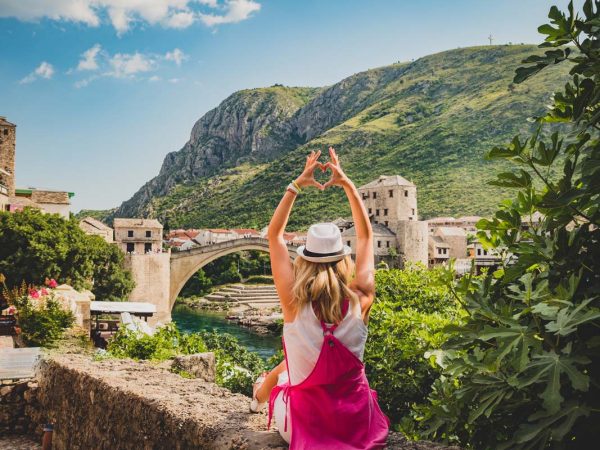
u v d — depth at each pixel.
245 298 104.81
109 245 62.75
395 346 9.23
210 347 21.22
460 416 3.85
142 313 36.69
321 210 167.00
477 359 3.48
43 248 36.66
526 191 3.98
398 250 99.19
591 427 3.00
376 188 105.25
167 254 70.50
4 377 7.84
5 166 65.25
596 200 3.29
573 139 3.61
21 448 7.31
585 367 3.13
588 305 3.29
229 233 142.38
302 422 2.84
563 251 3.48
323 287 2.87
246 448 3.20
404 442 3.22
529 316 3.55
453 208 137.00
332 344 2.82
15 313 13.97
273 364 14.05
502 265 4.58
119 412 4.93
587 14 3.45
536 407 3.35
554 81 179.75
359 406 2.84
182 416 3.89
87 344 12.48
